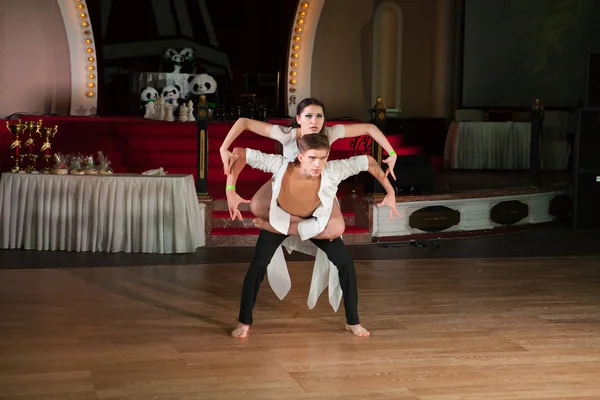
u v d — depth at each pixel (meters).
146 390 3.61
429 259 6.97
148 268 6.41
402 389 3.66
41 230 7.04
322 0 12.06
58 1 11.13
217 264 6.61
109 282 5.90
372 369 3.94
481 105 12.98
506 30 12.94
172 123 9.77
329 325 4.77
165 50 13.06
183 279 6.03
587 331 4.67
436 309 5.17
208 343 4.37
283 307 5.19
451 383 3.74
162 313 5.02
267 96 13.64
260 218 4.41
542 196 8.91
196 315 4.98
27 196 7.05
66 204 7.02
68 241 7.05
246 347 4.30
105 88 13.48
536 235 8.38
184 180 7.03
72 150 9.38
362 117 12.44
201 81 11.57
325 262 4.63
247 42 13.73
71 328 4.65
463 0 12.76
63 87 11.31
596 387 3.71
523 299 5.48
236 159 4.28
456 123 11.70
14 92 11.09
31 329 4.62
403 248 7.52
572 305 5.31
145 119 10.47
